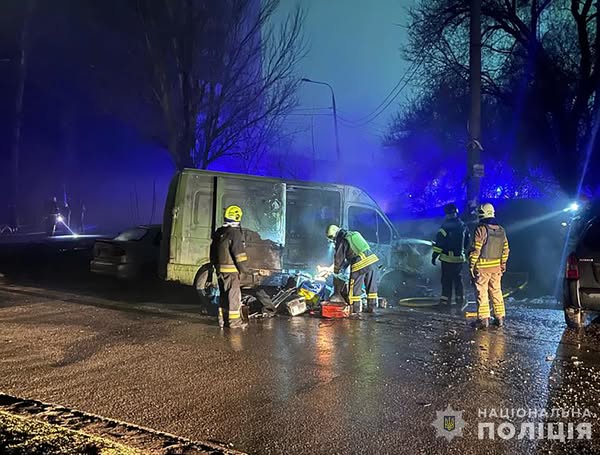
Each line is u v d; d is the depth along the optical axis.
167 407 4.82
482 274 8.08
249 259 9.79
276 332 7.79
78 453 3.93
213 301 9.27
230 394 5.14
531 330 7.97
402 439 4.19
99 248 11.89
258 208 10.02
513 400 5.02
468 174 11.15
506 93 18.89
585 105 16.59
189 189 9.76
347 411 4.73
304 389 5.28
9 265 15.52
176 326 8.10
